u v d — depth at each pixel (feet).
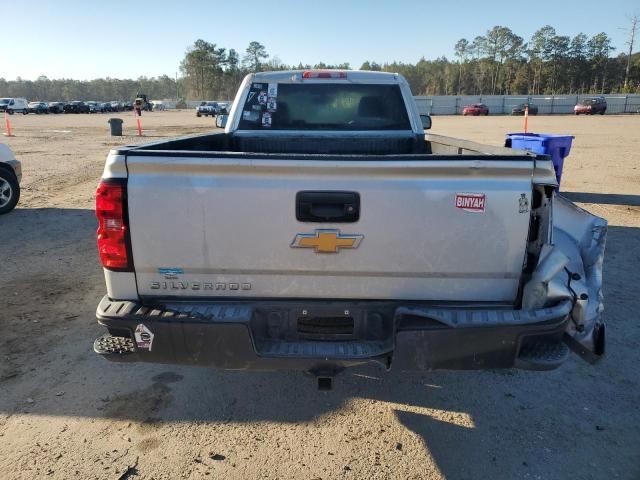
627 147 61.72
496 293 8.46
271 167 7.97
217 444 9.50
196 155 7.98
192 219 8.19
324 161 7.91
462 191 8.00
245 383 11.61
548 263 8.25
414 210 8.06
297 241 8.21
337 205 8.09
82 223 25.91
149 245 8.31
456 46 456.04
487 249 8.20
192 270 8.42
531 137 28.30
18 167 28.48
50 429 9.89
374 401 10.95
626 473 8.83
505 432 9.93
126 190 8.13
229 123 16.03
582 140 71.72
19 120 150.10
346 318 8.64
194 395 11.10
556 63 392.47
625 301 15.96
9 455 9.14
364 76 15.93
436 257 8.24
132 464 8.95
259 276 8.44
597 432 9.94
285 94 15.96
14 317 14.82
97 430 9.87
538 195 8.15
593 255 9.87
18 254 20.79
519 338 8.01
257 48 467.93
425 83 472.03
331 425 10.11
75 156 53.88
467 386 11.57
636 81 358.23
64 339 13.55
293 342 8.58
